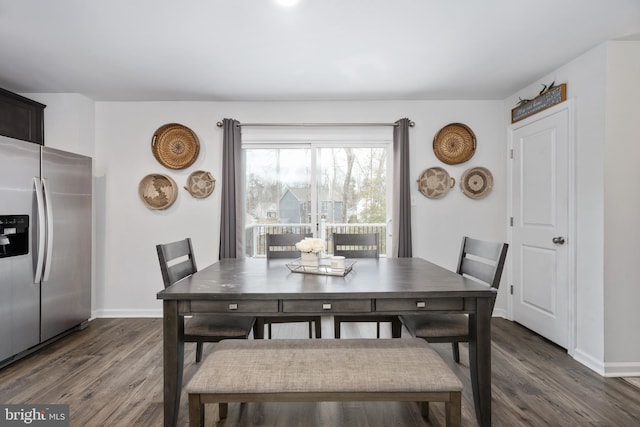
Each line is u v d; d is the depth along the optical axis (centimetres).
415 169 358
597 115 237
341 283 179
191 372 231
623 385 214
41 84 307
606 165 230
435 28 218
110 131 354
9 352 237
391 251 364
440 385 135
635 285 230
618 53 231
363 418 181
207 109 356
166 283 187
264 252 369
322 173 367
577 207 254
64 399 196
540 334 296
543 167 292
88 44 236
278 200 369
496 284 179
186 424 176
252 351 155
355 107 358
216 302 164
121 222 355
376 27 217
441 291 162
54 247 277
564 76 271
